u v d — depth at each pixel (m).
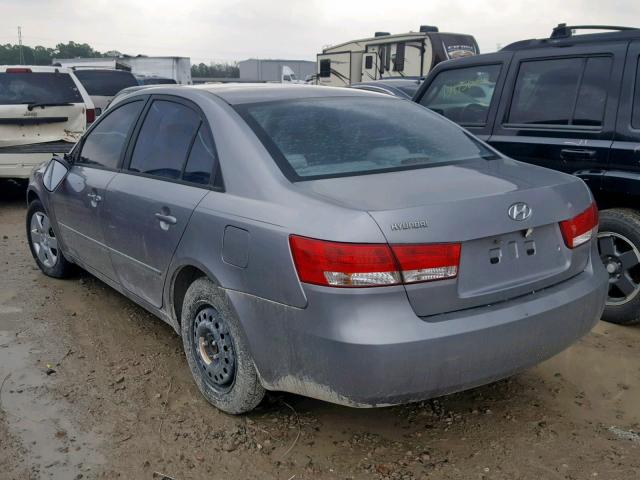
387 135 3.53
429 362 2.63
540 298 2.95
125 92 7.86
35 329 4.50
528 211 2.90
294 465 2.98
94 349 4.19
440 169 3.25
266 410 3.43
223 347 3.26
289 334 2.79
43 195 5.18
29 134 8.50
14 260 6.12
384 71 20.95
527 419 3.34
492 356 2.77
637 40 4.34
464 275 2.76
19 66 8.77
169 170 3.69
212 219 3.16
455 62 5.66
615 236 4.43
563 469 2.93
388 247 2.59
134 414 3.41
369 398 2.65
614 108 4.35
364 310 2.60
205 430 3.26
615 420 3.33
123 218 3.95
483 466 2.96
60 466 2.98
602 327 4.47
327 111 3.61
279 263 2.78
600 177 4.37
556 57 4.80
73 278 5.54
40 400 3.55
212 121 3.45
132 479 2.89
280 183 2.98
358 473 2.92
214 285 3.22
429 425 3.30
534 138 4.82
